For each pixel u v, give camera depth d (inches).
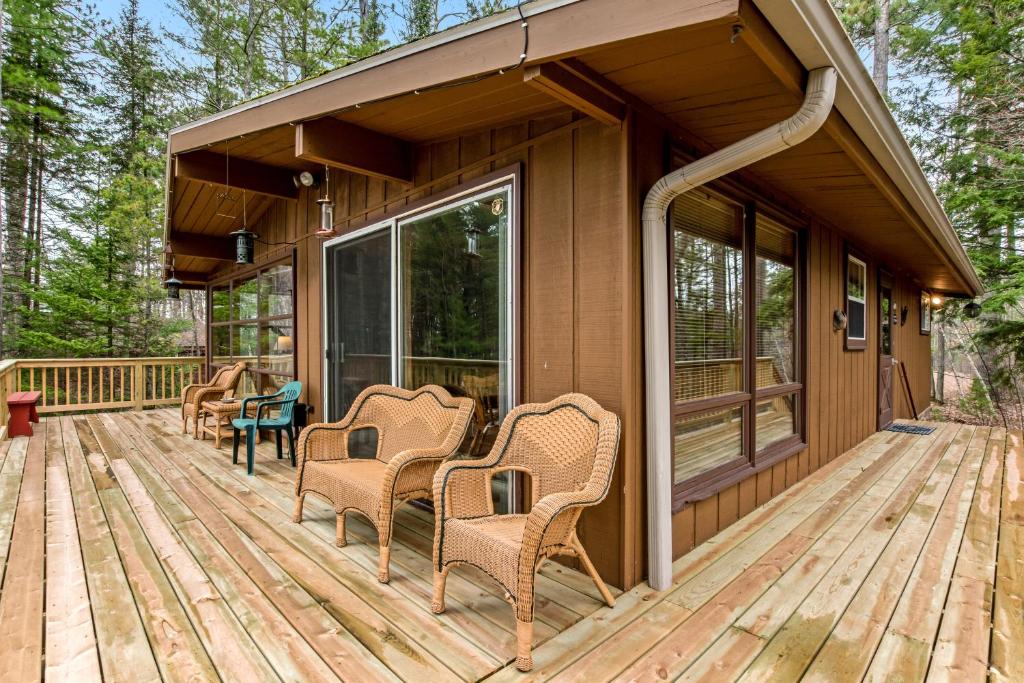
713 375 113.2
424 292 129.7
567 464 80.7
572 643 68.1
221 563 92.1
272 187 163.6
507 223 104.2
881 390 244.1
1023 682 60.0
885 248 217.3
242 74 510.0
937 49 470.0
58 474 154.5
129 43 508.1
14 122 422.6
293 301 187.9
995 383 441.7
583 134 89.8
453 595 81.3
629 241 83.5
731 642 68.4
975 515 121.6
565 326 92.8
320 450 115.9
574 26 63.2
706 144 105.3
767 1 54.7
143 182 441.7
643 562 87.0
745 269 121.3
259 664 62.5
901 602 79.7
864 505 129.2
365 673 61.1
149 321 450.3
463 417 98.0
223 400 214.1
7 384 246.4
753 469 121.9
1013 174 405.1
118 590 81.4
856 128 87.9
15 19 414.6
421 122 107.7
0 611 74.7
